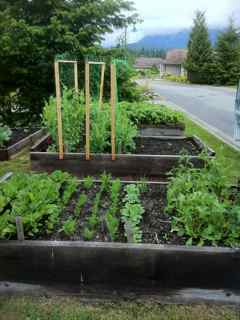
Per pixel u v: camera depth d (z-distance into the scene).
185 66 34.88
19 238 2.15
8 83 7.52
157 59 56.25
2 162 4.88
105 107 4.90
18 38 6.54
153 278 2.10
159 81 37.84
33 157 4.14
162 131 6.03
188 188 2.79
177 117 6.16
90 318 1.92
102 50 6.92
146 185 3.21
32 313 1.95
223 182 2.87
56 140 4.41
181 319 1.92
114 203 2.71
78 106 4.55
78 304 2.04
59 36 6.62
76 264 2.10
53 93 7.35
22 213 2.38
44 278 2.14
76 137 4.47
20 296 2.12
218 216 2.30
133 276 2.11
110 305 2.04
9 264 2.12
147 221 2.58
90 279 2.12
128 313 1.96
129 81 7.89
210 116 10.45
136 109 6.25
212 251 2.04
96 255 2.08
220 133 7.39
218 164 3.17
